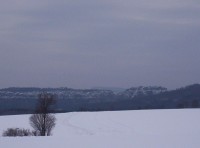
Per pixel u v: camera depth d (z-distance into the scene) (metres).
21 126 71.06
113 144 35.69
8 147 34.25
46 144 35.97
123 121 82.25
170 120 80.00
